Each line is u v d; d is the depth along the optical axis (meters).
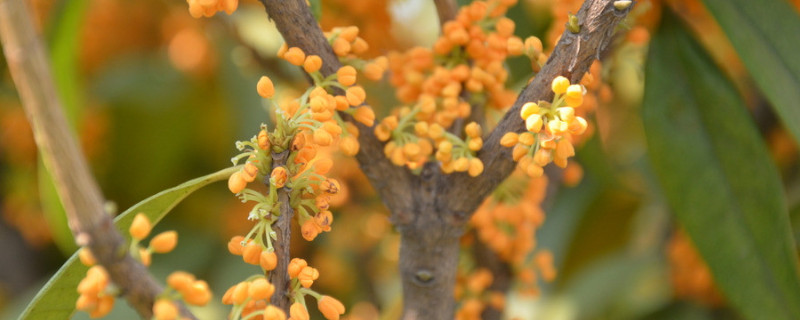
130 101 0.66
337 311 0.38
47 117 0.34
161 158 0.67
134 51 0.70
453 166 0.41
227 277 0.61
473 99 0.43
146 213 0.40
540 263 0.46
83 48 0.66
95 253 0.35
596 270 0.60
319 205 0.39
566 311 0.57
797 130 0.44
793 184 0.53
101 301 0.36
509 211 0.44
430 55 0.43
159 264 0.62
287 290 0.38
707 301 0.54
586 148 0.52
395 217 0.42
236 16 0.60
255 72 0.62
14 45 0.34
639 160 0.62
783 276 0.45
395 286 0.65
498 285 0.46
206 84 0.67
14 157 0.62
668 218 0.59
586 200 0.62
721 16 0.45
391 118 0.41
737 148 0.46
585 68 0.39
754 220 0.45
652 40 0.47
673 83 0.47
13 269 0.66
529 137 0.39
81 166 0.34
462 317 0.45
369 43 0.51
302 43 0.40
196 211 0.65
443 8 0.43
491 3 0.42
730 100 0.46
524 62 0.50
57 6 0.48
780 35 0.45
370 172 0.41
